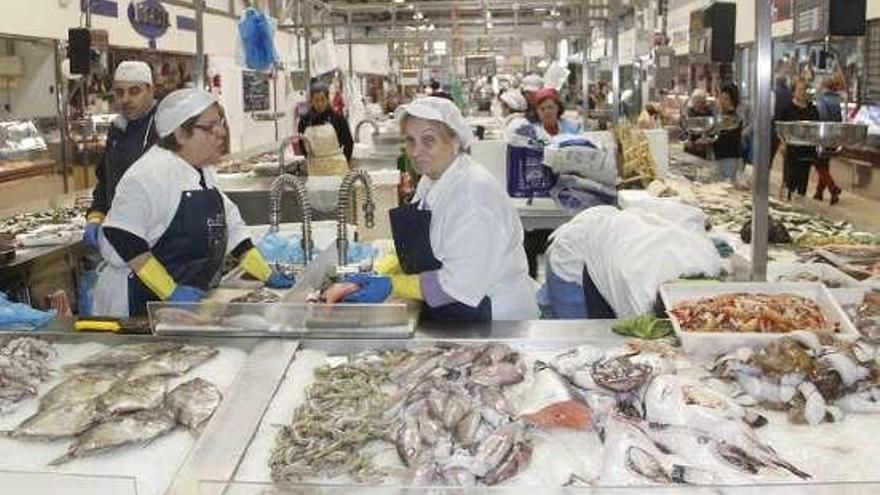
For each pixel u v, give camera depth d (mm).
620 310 2604
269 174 5898
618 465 1488
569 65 11820
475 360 2021
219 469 1523
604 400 1746
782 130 2998
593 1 8016
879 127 6824
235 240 3006
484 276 2393
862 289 2441
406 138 2471
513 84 16188
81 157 8539
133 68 3971
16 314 2375
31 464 1622
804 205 4883
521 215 4875
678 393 1697
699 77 9078
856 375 1811
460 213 2395
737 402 1776
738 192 4996
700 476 1444
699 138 6336
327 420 1716
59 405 1835
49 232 4113
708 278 2516
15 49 8156
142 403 1819
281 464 1544
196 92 2785
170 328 2256
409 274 2533
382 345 2176
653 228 2674
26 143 7418
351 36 9711
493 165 5125
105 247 2781
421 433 1633
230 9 11617
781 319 2135
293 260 3127
